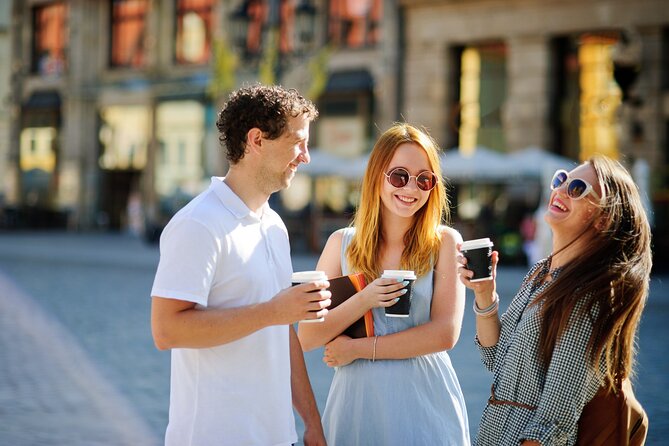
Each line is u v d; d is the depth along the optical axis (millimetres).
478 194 24875
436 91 27156
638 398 7984
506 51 26172
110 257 23141
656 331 12211
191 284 3088
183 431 3199
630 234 3170
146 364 9445
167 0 34406
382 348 3635
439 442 3605
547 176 19172
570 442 3107
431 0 26984
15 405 7547
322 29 29281
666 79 23281
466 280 3416
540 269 3377
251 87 3275
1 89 40594
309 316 3076
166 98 34469
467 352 10156
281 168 3236
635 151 23438
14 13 38812
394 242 3854
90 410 7434
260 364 3230
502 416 3244
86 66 36906
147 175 35062
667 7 23141
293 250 24609
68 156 37250
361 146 28562
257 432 3205
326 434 3768
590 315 3076
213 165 33125
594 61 24516
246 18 20953
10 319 12508
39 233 35156
